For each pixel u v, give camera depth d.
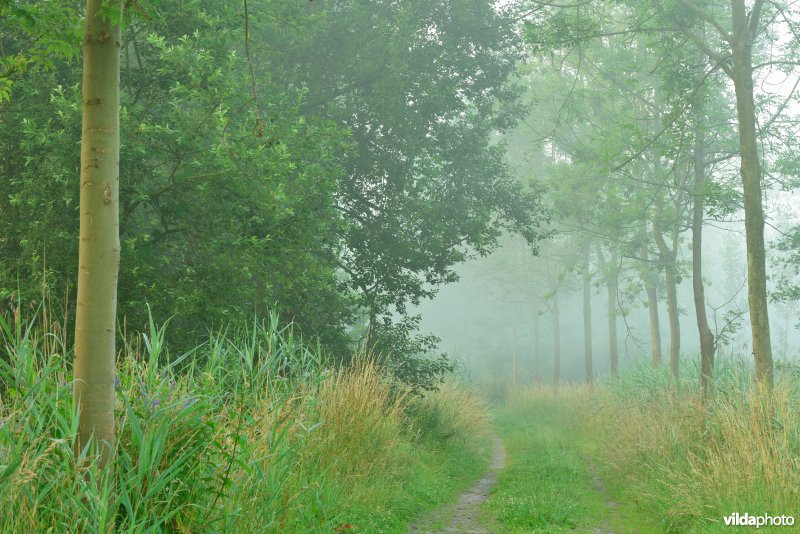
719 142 19.78
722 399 10.38
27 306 9.78
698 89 13.87
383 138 17.61
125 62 12.25
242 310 11.59
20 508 4.11
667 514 9.05
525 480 12.91
